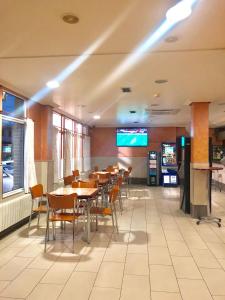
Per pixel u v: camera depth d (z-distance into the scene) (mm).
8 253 4031
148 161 11812
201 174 6211
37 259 3809
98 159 12633
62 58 3535
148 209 7047
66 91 5406
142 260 3783
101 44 3086
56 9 2334
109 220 5922
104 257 3879
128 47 3182
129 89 5246
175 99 6191
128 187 11023
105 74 4262
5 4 2250
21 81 4637
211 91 5367
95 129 12672
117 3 2236
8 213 4785
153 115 8930
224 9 2311
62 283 3121
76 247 4270
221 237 4812
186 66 3861
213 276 3318
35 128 6367
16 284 3100
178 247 4301
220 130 12945
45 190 6633
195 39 2951
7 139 5258
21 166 5777
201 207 6184
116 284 3104
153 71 4098
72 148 9336
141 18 2490
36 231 5105
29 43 3057
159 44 3080
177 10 2180
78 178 8953
